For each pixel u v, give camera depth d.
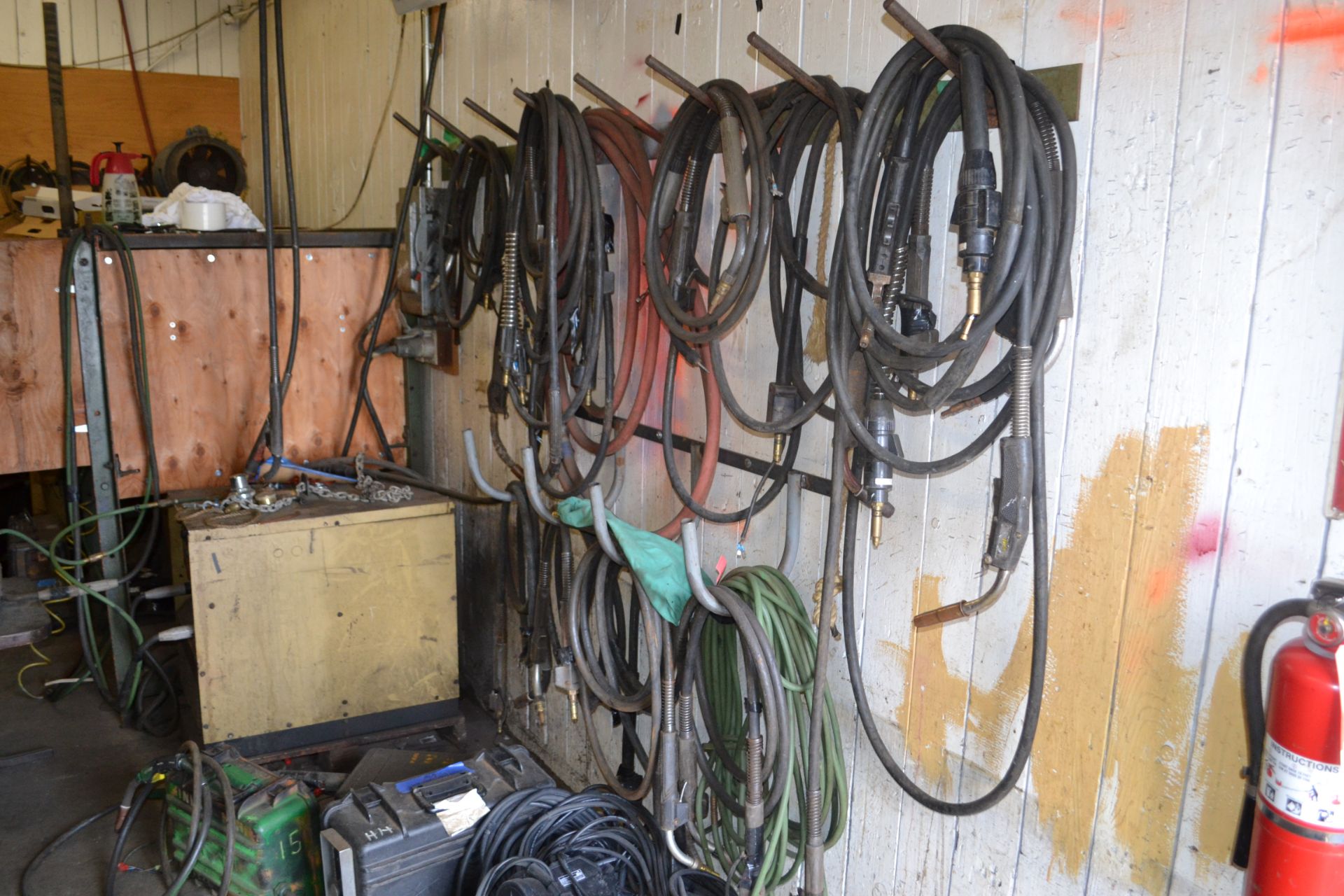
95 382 3.00
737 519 1.97
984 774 1.65
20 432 3.02
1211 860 1.33
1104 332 1.41
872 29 1.68
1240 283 1.24
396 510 2.83
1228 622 1.29
